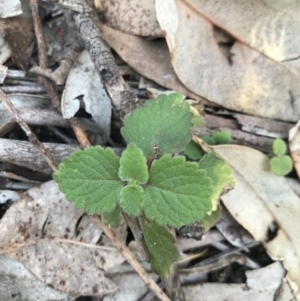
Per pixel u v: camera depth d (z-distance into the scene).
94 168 0.19
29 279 0.23
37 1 0.27
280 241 0.24
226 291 0.24
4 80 0.26
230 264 0.26
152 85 0.27
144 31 0.26
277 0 0.25
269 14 0.25
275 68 0.25
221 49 0.26
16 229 0.22
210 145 0.25
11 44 0.26
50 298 0.23
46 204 0.23
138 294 0.24
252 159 0.25
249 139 0.27
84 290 0.23
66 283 0.23
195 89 0.26
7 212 0.22
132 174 0.19
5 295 0.23
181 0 0.25
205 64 0.26
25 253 0.22
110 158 0.19
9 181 0.25
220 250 0.26
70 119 0.25
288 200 0.25
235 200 0.24
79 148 0.24
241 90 0.26
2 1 0.26
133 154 0.19
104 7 0.26
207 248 0.26
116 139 0.27
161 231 0.20
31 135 0.22
